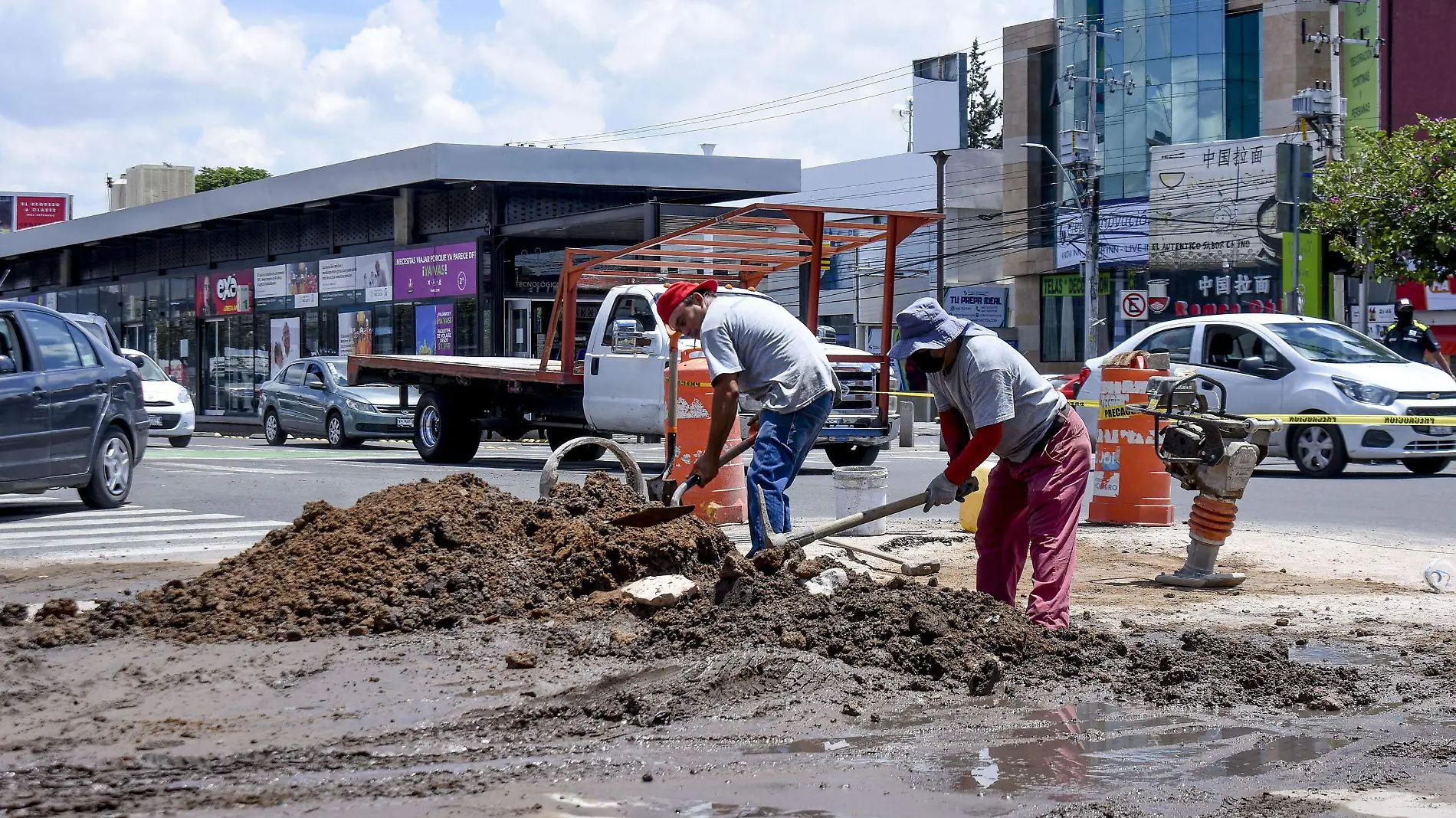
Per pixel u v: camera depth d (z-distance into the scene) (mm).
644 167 31688
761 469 7672
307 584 6859
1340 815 3863
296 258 37531
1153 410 8664
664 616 6426
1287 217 27141
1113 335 43875
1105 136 44938
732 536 10289
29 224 86875
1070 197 46375
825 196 53438
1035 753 4488
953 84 43562
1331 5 32219
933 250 49250
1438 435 15914
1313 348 16844
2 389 11820
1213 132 43375
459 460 19656
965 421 6777
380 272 33781
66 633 6434
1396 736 4766
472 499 7562
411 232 33500
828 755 4438
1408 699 5352
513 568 7043
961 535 10578
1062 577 6418
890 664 5621
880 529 10508
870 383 16938
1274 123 42500
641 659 5820
